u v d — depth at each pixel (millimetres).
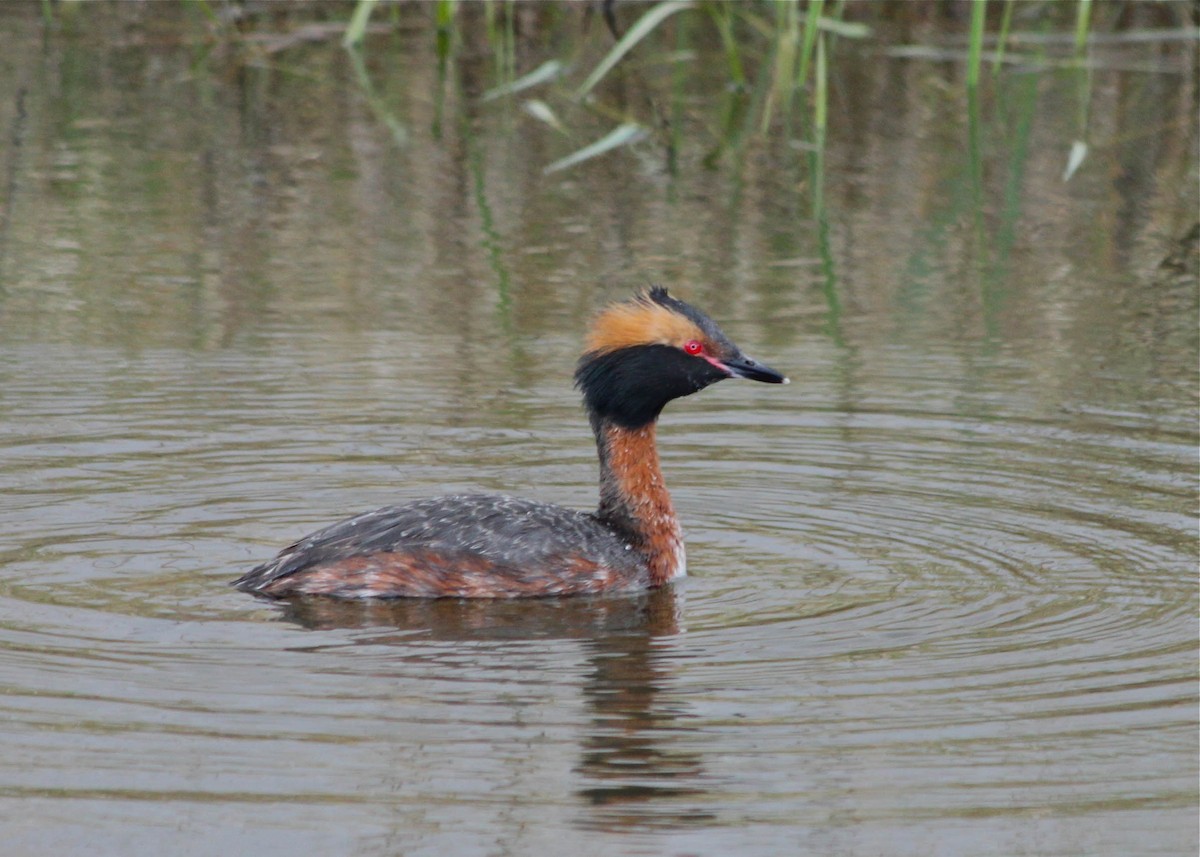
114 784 8977
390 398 16109
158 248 20812
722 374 12688
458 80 28156
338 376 16688
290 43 29688
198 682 10195
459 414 15766
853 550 12812
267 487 13922
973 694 10141
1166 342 18094
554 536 12062
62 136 25141
